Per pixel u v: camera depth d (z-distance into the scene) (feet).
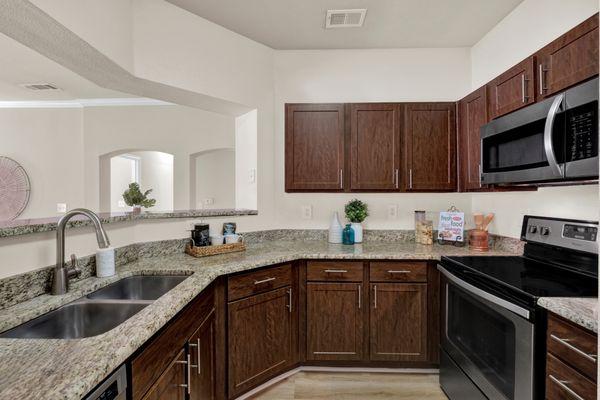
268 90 8.61
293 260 6.98
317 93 8.72
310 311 7.11
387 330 7.00
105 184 13.70
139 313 3.53
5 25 4.48
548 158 4.25
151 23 6.42
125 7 5.90
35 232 3.99
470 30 7.72
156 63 6.49
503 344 4.58
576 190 5.51
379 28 7.66
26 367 2.44
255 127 8.43
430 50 8.61
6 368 2.42
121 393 2.78
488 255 6.68
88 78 6.29
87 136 13.29
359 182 8.07
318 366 7.36
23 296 3.87
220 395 5.80
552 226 5.68
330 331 7.09
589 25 4.44
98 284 4.67
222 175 18.79
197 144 13.55
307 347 7.14
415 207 8.76
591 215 5.23
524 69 5.71
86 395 2.34
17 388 2.16
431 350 6.97
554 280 4.78
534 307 4.03
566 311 3.55
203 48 7.24
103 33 5.28
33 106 13.20
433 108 8.00
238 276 6.03
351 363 7.28
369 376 7.15
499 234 7.59
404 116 8.03
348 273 7.02
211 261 6.24
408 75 8.62
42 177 13.30
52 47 5.08
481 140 6.05
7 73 10.13
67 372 2.37
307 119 8.18
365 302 7.01
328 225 8.87
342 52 8.70
